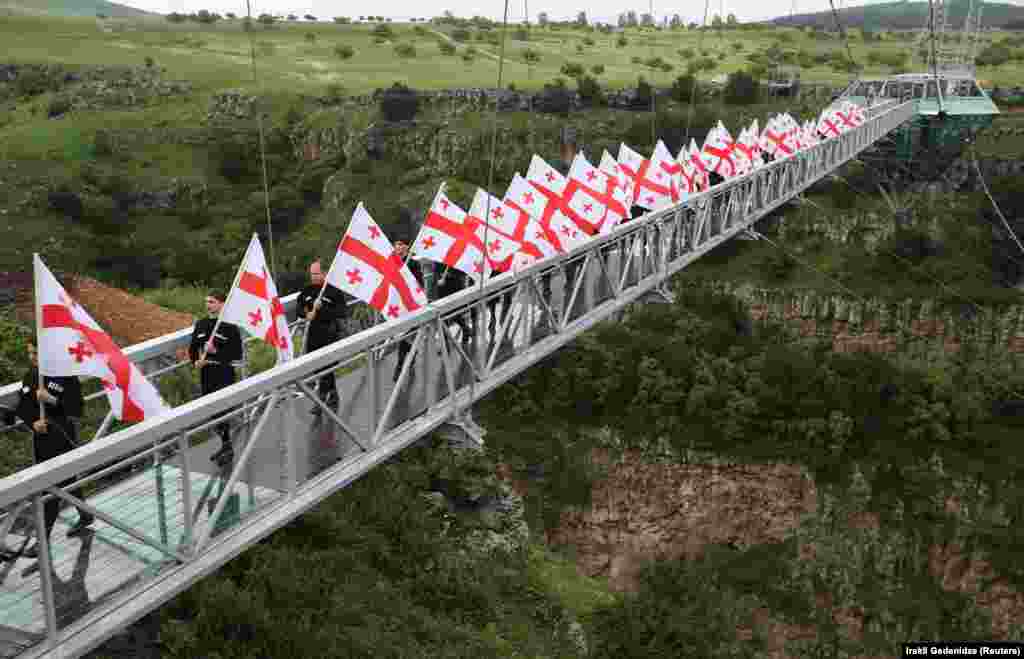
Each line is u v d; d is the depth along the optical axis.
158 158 52.22
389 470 18.88
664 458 37.81
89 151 51.00
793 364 39.53
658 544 37.62
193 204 48.38
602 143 53.69
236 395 8.92
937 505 35.59
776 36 102.75
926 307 47.56
